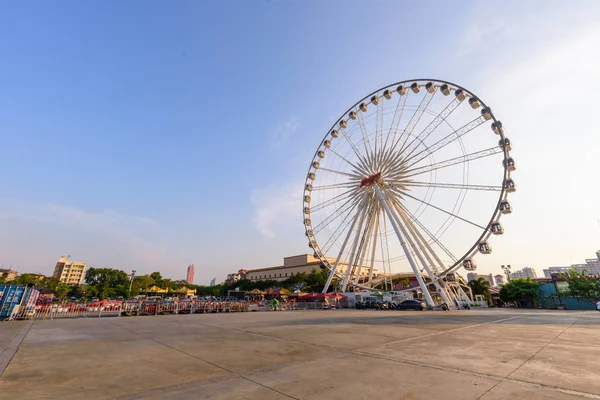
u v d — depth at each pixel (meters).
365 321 21.42
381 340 12.08
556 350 9.72
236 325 18.88
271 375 6.88
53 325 19.25
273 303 43.38
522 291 64.50
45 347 10.82
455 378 6.45
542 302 62.25
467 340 12.01
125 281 90.06
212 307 36.81
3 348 10.58
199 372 7.21
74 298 78.31
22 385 6.21
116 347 10.77
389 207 45.47
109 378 6.72
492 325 18.28
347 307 47.50
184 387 6.04
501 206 37.00
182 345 11.14
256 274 131.25
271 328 16.94
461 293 48.25
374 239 49.28
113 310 33.41
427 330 15.59
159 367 7.73
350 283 52.88
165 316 28.69
